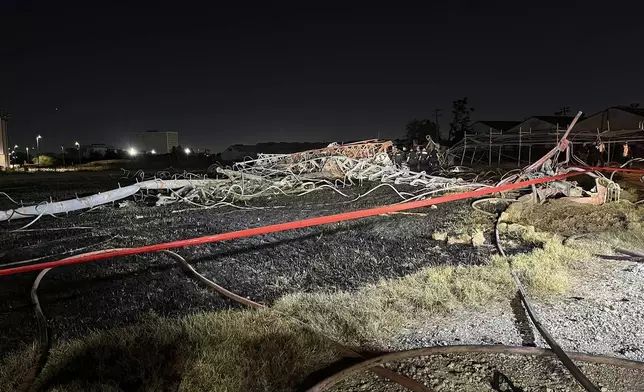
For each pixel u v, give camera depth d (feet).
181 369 12.83
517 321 16.83
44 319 17.34
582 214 34.88
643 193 48.60
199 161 193.36
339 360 13.84
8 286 21.84
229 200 51.08
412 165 74.02
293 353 13.79
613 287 20.44
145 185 52.60
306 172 67.87
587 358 13.69
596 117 121.29
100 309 18.63
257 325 15.76
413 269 23.58
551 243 27.45
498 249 27.20
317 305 17.98
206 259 25.93
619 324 16.49
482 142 115.34
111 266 24.62
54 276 23.18
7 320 17.76
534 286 19.98
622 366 13.37
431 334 15.83
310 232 32.71
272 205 46.73
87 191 67.56
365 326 16.08
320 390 11.96
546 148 130.31
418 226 33.96
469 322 16.80
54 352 14.46
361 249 27.84
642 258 24.62
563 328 16.20
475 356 14.08
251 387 12.33
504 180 46.96
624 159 91.15
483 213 38.06
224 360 13.26
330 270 23.59
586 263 24.22
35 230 36.19
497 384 12.58
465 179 66.28
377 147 78.69
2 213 39.96
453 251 27.12
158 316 17.51
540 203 38.55
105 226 37.32
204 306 18.67
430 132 212.23
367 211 18.22
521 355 14.10
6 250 29.76
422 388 12.12
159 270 23.82
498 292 19.62
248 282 21.79
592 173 43.65
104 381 12.42
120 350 14.28
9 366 13.71
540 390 12.27
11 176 117.91
